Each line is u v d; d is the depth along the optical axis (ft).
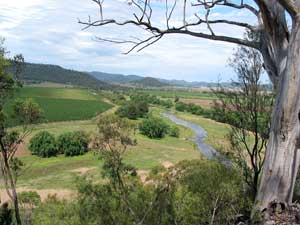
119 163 23.99
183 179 24.57
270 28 23.07
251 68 34.12
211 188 23.22
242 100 34.94
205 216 23.04
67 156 158.51
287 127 21.79
